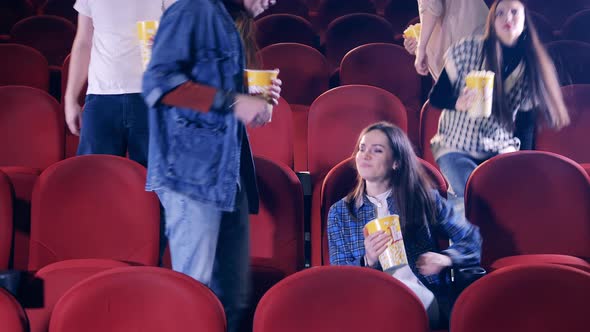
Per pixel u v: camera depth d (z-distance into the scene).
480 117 3.15
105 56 3.11
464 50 3.14
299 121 4.23
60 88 4.83
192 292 2.17
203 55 2.26
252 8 2.42
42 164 3.70
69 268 2.58
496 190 2.97
